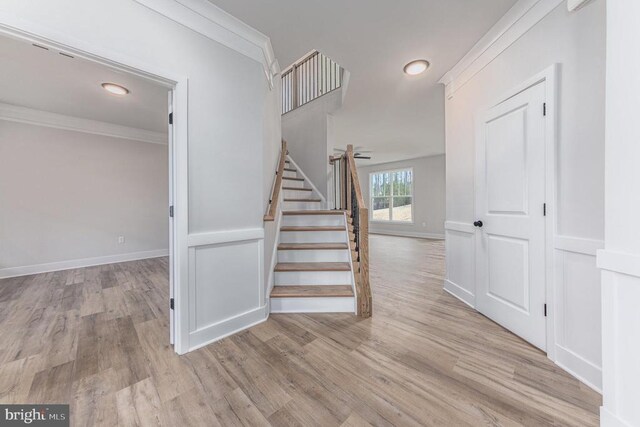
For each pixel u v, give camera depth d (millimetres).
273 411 1274
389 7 1852
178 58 1740
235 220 2084
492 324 2162
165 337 1985
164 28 1677
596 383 1405
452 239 2861
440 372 1557
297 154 4891
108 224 4504
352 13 1915
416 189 8062
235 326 2062
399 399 1347
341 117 4281
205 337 1882
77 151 4176
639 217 975
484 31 2105
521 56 1883
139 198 4840
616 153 1045
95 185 4359
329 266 2693
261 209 2281
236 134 2088
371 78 2887
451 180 2854
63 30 1326
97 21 1428
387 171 8812
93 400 1342
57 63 2449
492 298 2209
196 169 1837
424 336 1978
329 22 2014
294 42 2281
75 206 4168
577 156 1511
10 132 3627
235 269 2086
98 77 2744
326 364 1642
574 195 1531
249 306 2178
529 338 1848
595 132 1412
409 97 3430
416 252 5527
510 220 2004
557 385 1441
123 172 4656
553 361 1651
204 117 1880
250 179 2197
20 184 3705
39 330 2094
